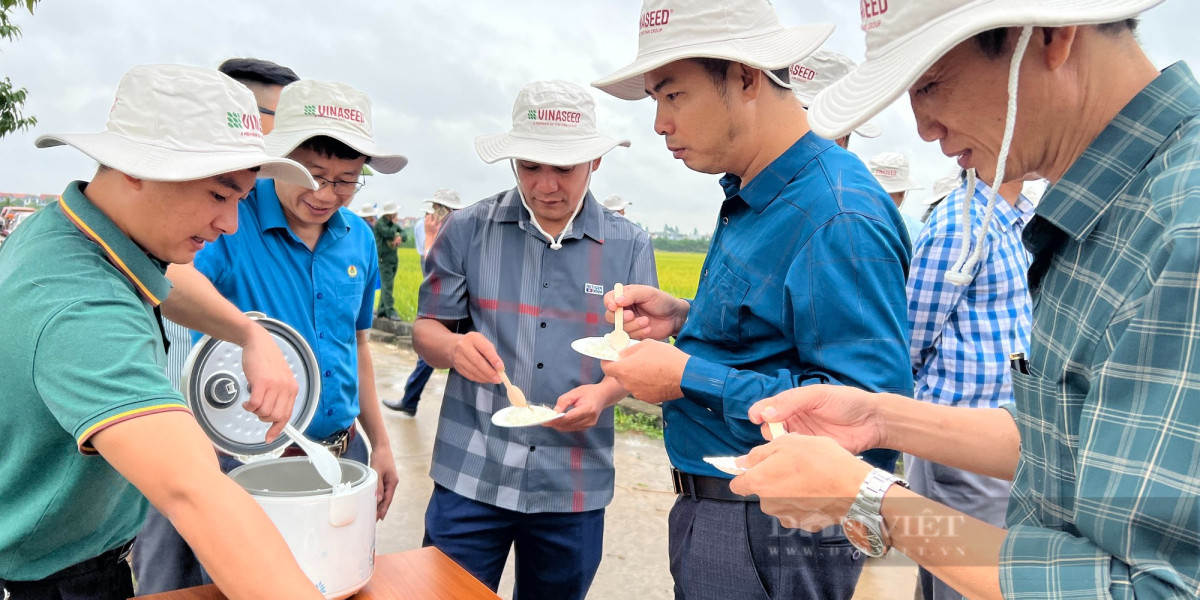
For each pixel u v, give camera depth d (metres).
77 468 1.18
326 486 1.44
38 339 1.05
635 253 2.30
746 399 1.44
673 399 1.64
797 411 1.23
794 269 1.43
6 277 1.11
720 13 1.49
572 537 2.21
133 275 1.21
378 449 2.32
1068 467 0.92
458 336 2.16
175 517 1.00
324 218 2.01
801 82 2.62
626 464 4.97
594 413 1.99
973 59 0.86
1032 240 0.97
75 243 1.14
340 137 1.86
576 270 2.22
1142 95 0.85
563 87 2.07
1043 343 0.97
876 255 1.40
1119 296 0.82
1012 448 1.21
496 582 2.29
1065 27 0.81
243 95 1.27
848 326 1.39
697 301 1.73
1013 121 0.81
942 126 0.96
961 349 2.51
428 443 5.35
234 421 1.48
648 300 2.02
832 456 1.05
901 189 4.16
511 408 1.87
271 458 1.43
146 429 1.00
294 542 1.23
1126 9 0.76
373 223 10.98
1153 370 0.73
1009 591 0.85
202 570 1.89
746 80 1.50
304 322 2.03
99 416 1.00
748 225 1.58
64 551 1.26
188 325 1.50
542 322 2.21
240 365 1.48
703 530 1.56
